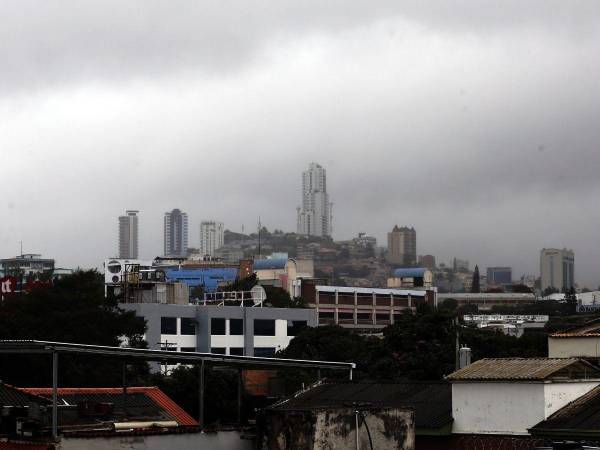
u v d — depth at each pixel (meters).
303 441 28.36
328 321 157.25
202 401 32.81
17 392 35.59
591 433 30.45
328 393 38.12
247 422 36.09
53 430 29.11
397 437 30.22
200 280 178.62
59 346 29.58
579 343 42.12
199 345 104.31
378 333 141.88
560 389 32.69
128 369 64.12
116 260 125.12
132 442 30.33
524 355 75.81
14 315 71.62
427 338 75.12
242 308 107.06
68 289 77.19
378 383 38.09
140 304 100.50
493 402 33.25
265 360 35.25
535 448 29.83
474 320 148.38
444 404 35.00
